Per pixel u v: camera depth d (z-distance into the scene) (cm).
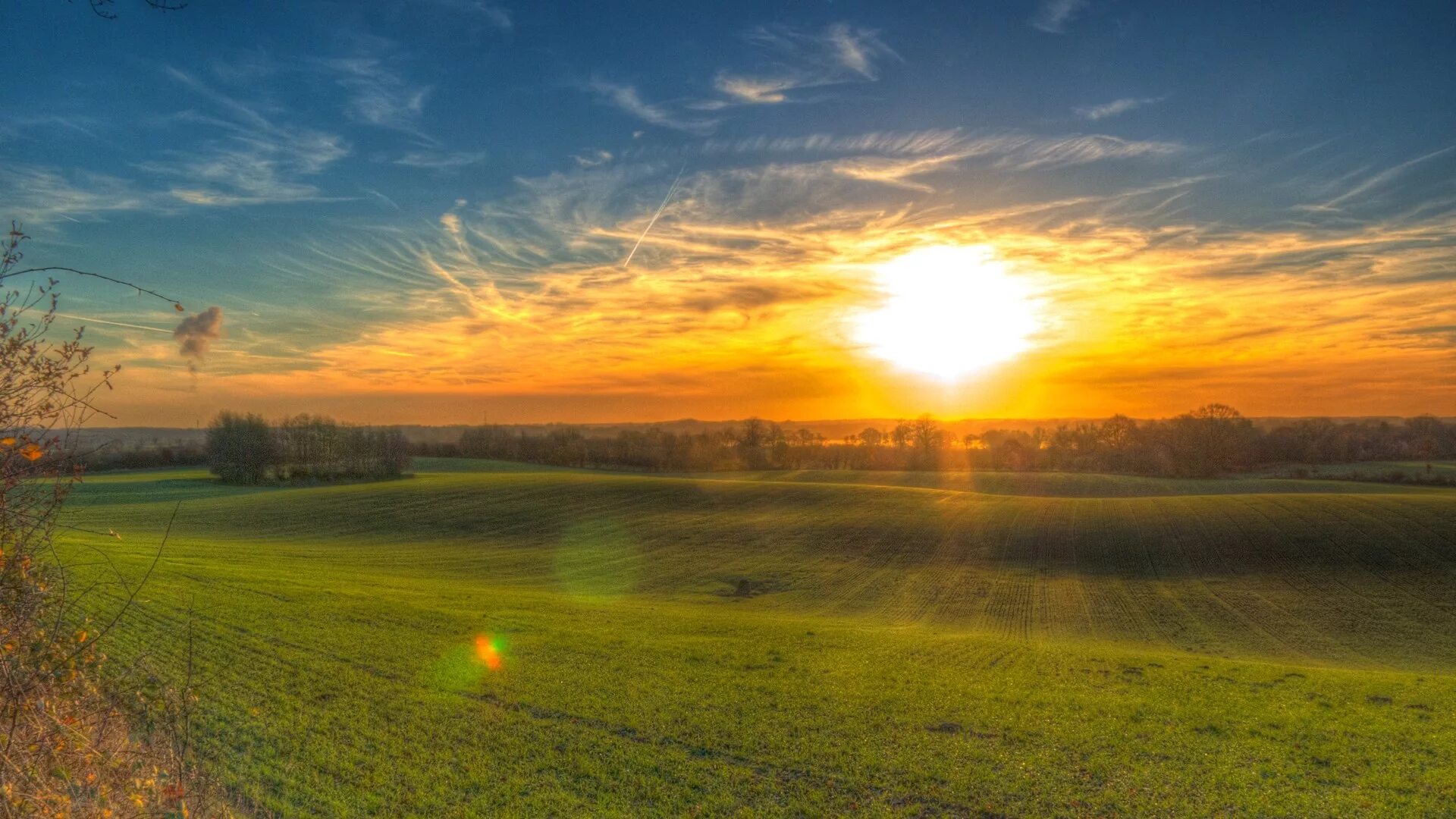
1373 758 1559
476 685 1925
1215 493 9388
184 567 3447
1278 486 9862
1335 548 5191
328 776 1344
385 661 2083
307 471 10000
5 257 619
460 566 5134
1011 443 14488
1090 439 14062
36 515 663
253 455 9644
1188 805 1345
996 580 5000
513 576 4906
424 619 2678
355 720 1619
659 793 1363
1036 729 1733
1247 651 3566
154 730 959
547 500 7606
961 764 1518
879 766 1507
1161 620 4125
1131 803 1352
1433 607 4209
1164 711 1875
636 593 4603
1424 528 5406
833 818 1289
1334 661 3416
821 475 12044
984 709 1873
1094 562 5375
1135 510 6744
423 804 1266
